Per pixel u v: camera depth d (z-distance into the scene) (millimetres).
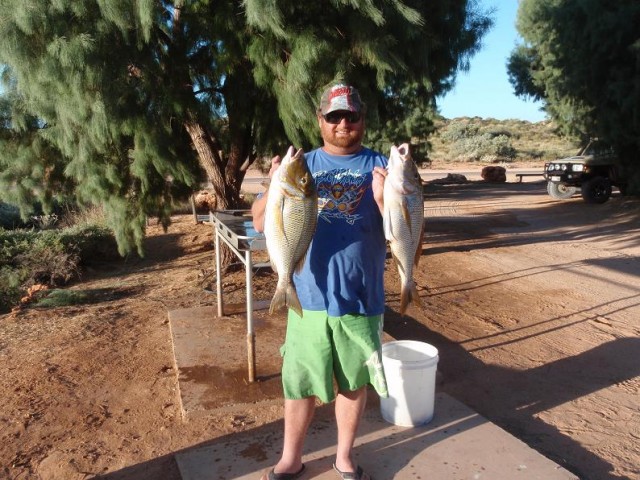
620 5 14531
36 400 4277
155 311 6688
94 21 6305
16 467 3428
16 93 7379
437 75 9227
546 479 3109
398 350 3949
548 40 19766
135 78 6840
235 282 8125
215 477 3168
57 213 14953
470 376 4793
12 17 6051
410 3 7555
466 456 3326
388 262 9219
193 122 7855
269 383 4359
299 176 2703
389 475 3139
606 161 16750
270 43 6629
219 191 8664
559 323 6227
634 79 14039
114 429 3865
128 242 8281
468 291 7645
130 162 7707
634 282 8055
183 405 4012
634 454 3578
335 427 3703
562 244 11188
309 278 2842
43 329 6023
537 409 4203
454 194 22625
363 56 6770
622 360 5137
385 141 18281
